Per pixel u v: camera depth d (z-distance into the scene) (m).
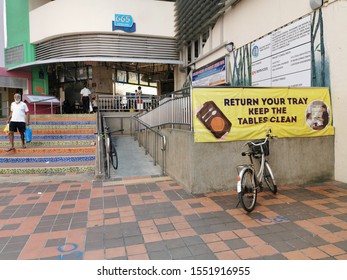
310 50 6.11
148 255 3.11
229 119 5.23
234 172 5.30
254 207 4.36
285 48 6.83
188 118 5.36
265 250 3.15
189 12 11.47
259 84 7.86
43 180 6.15
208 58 10.95
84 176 6.46
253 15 8.10
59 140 8.92
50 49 14.38
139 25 13.55
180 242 3.37
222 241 3.37
